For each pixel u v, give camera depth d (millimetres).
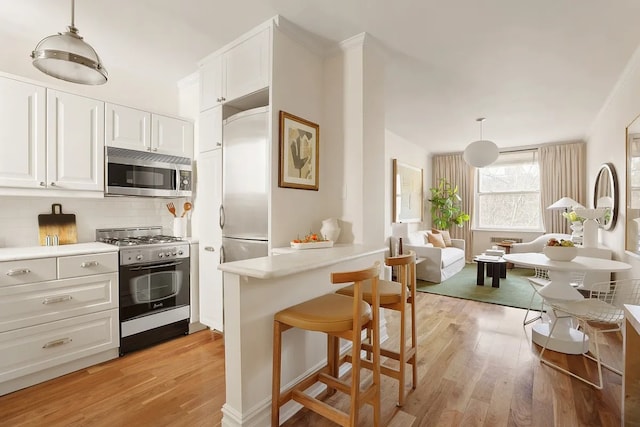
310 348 2008
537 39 2545
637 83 2838
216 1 2113
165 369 2289
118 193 2752
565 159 6035
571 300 2570
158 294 2750
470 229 6992
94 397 1940
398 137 5824
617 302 2625
